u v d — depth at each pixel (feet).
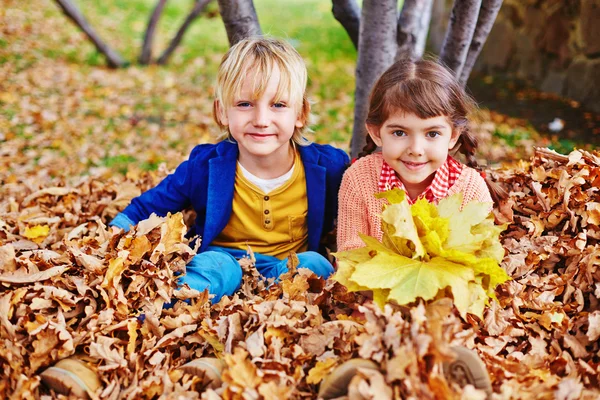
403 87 5.86
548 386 4.85
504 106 17.52
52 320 5.43
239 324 5.52
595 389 5.23
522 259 6.45
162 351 5.61
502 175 7.77
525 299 6.16
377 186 6.53
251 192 6.98
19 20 28.40
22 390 4.80
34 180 11.62
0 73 21.27
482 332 5.71
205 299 6.05
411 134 5.95
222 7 8.42
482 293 5.24
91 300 5.75
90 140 16.01
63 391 4.90
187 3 37.99
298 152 7.18
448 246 5.40
